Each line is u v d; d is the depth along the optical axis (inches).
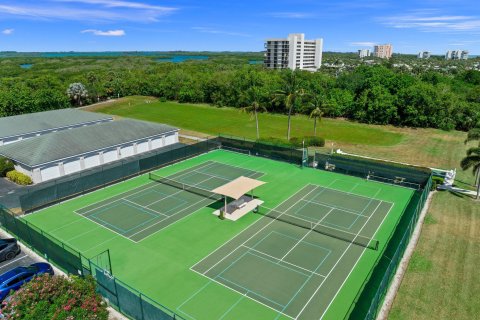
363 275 968.9
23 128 2220.7
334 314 823.7
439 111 2812.5
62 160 1759.4
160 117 3373.5
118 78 4751.5
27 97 3132.4
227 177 1742.1
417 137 2568.9
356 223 1267.2
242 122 3122.5
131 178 1734.7
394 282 931.3
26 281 885.2
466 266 1001.5
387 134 2659.9
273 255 1067.9
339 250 1093.1
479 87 3383.4
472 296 876.6
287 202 1446.9
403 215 1327.5
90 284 775.1
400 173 1635.1
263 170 1841.8
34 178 1664.6
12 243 1056.8
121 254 1077.1
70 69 7608.3
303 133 2691.9
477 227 1228.5
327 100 3186.5
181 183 1663.4
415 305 846.5
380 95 2938.0
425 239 1148.5
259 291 906.7
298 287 920.9
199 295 891.4
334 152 2137.1
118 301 815.1
